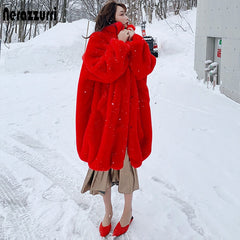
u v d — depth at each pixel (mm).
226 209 3357
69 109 7238
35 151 4863
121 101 2732
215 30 9398
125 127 2760
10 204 3451
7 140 5309
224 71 8750
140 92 2893
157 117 6473
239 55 7715
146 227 3080
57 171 4219
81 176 4090
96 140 2779
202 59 10727
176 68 12875
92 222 3158
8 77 11969
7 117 6621
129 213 2965
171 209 3361
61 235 2979
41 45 14367
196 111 6980
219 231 3012
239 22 7641
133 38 2738
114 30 2688
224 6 8602
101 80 2635
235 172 4172
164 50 17391
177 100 7918
